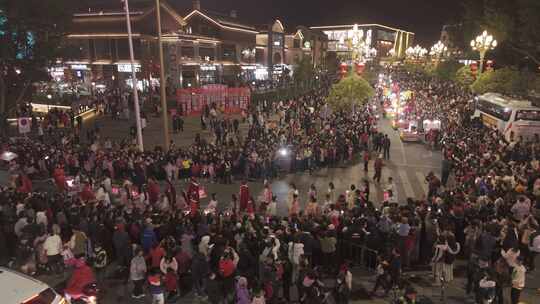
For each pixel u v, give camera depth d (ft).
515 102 90.02
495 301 32.76
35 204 43.06
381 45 483.92
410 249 38.42
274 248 34.60
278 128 100.17
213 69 186.39
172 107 136.98
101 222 40.93
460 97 149.18
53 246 37.04
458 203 41.65
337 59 309.42
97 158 68.69
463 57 212.64
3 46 101.86
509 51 149.38
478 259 33.42
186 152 74.33
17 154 72.43
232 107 135.13
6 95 112.47
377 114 145.48
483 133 84.23
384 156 88.07
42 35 108.58
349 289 31.81
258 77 227.81
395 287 32.73
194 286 36.52
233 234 37.60
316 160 77.77
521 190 47.73
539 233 36.99
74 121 108.37
